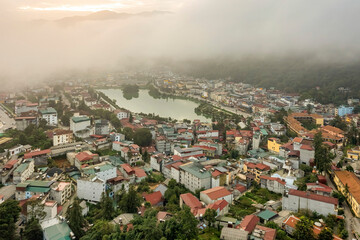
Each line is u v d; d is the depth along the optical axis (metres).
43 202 141.38
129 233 109.62
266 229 113.00
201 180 171.38
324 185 161.62
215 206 135.75
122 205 148.12
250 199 164.12
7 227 115.88
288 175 179.88
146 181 193.38
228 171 183.25
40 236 118.62
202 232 120.06
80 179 166.00
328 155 188.12
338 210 138.50
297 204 140.62
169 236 107.12
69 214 134.38
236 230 111.75
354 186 148.38
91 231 123.12
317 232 113.88
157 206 158.38
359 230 121.31
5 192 156.62
